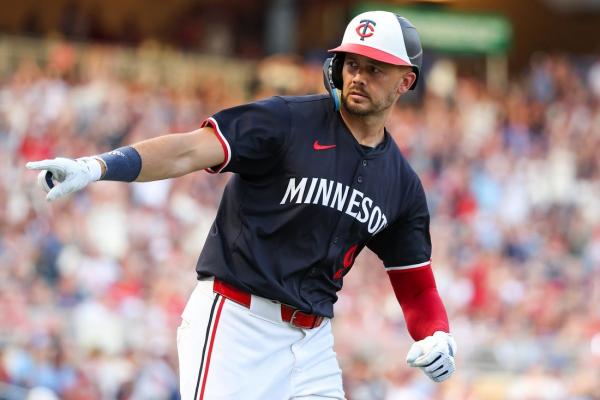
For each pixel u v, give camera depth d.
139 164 14.98
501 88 89.62
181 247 53.22
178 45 92.25
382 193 16.98
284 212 16.36
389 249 18.11
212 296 16.69
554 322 59.50
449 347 17.36
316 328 17.06
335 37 98.25
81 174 14.33
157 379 41.62
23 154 56.03
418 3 100.62
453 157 72.56
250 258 16.39
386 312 54.44
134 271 48.22
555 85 87.12
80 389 38.31
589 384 50.88
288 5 91.56
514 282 61.31
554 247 67.38
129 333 43.59
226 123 15.81
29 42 76.56
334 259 16.73
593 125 82.69
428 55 85.12
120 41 86.19
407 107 80.12
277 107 16.19
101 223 51.19
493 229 66.25
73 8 84.06
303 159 16.23
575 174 76.81
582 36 112.19
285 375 16.72
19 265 45.75
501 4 108.69
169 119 64.88
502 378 54.50
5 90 61.44
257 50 95.00
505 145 78.19
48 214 50.25
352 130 16.69
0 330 40.31
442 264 60.78
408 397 46.31
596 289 63.97
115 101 63.56
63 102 61.34
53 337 39.41
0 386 36.25
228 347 16.47
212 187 59.28
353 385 45.28
